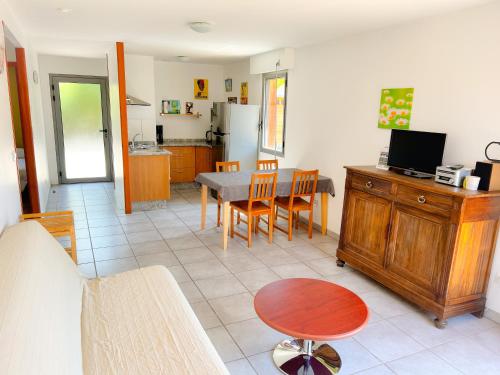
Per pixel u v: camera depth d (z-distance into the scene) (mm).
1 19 2684
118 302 2090
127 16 3410
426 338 2545
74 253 2922
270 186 4074
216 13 3211
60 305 1681
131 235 4355
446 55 3002
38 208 4500
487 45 2697
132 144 6074
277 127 5801
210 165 7160
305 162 4953
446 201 2535
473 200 2473
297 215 4633
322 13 3102
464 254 2572
